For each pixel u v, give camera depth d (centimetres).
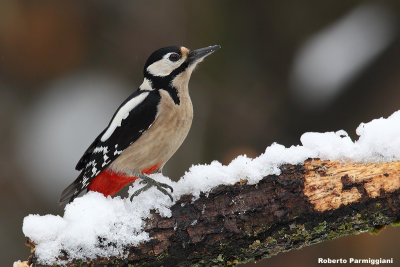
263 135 1293
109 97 1291
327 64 1233
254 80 1321
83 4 1338
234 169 579
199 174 582
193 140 1292
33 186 1214
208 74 1324
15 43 1316
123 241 563
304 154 573
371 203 550
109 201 584
